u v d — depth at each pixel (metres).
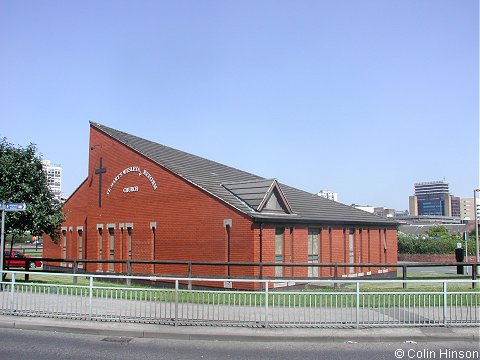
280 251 24.44
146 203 27.53
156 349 9.86
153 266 26.55
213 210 24.17
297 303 11.88
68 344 10.26
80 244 33.12
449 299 12.14
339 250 28.41
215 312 12.05
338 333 11.02
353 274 29.42
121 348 9.93
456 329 11.53
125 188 28.92
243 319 12.01
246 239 22.77
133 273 24.91
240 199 25.16
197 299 12.09
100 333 11.39
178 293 11.98
